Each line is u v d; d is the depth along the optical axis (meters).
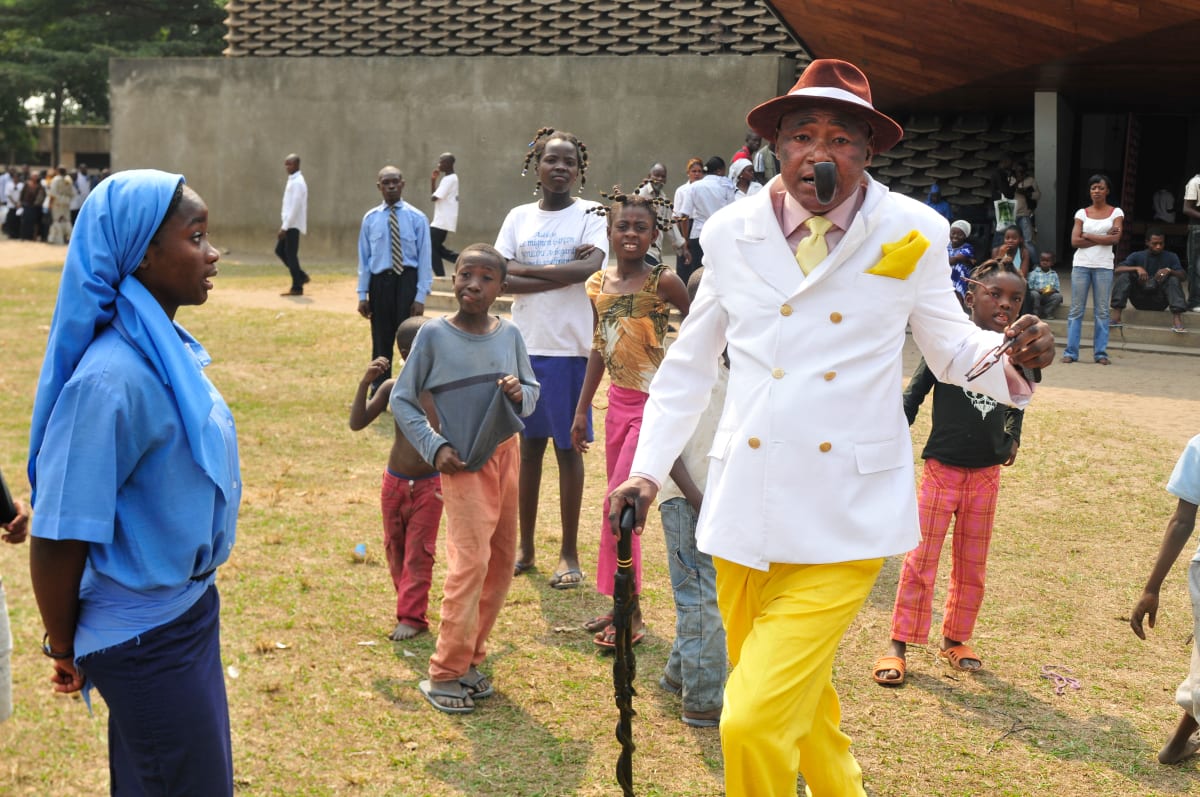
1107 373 11.68
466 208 21.06
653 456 3.31
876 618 5.69
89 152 46.34
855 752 4.38
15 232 29.83
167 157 23.66
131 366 2.81
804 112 3.15
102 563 2.86
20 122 46.88
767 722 3.02
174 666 2.95
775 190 3.29
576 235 6.26
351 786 4.08
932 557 5.01
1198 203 13.57
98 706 4.65
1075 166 21.11
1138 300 13.53
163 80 23.52
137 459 2.84
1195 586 4.06
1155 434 9.12
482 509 4.66
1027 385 3.22
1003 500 7.58
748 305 3.22
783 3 14.24
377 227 9.80
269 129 22.69
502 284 4.83
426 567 5.36
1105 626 5.60
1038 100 16.20
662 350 5.29
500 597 4.92
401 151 21.56
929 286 3.27
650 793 4.05
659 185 12.66
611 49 20.41
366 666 5.04
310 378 11.38
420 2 21.86
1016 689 4.92
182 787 3.02
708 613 4.50
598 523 7.14
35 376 11.58
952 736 4.51
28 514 3.48
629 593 3.22
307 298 16.98
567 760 4.28
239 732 4.44
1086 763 4.30
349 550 6.50
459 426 4.64
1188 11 11.31
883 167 19.47
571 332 6.11
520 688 4.88
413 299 9.93
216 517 3.02
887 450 3.21
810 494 3.15
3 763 4.18
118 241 2.86
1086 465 8.28
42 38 42.22
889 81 16.22
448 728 4.52
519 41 21.06
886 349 3.21
